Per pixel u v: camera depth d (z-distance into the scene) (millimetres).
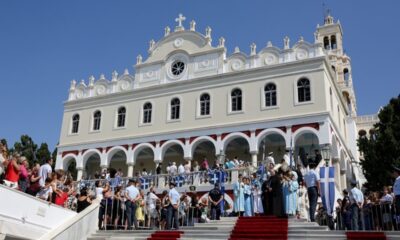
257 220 13898
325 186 16391
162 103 33031
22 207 13602
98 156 35969
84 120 35812
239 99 30453
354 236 11258
